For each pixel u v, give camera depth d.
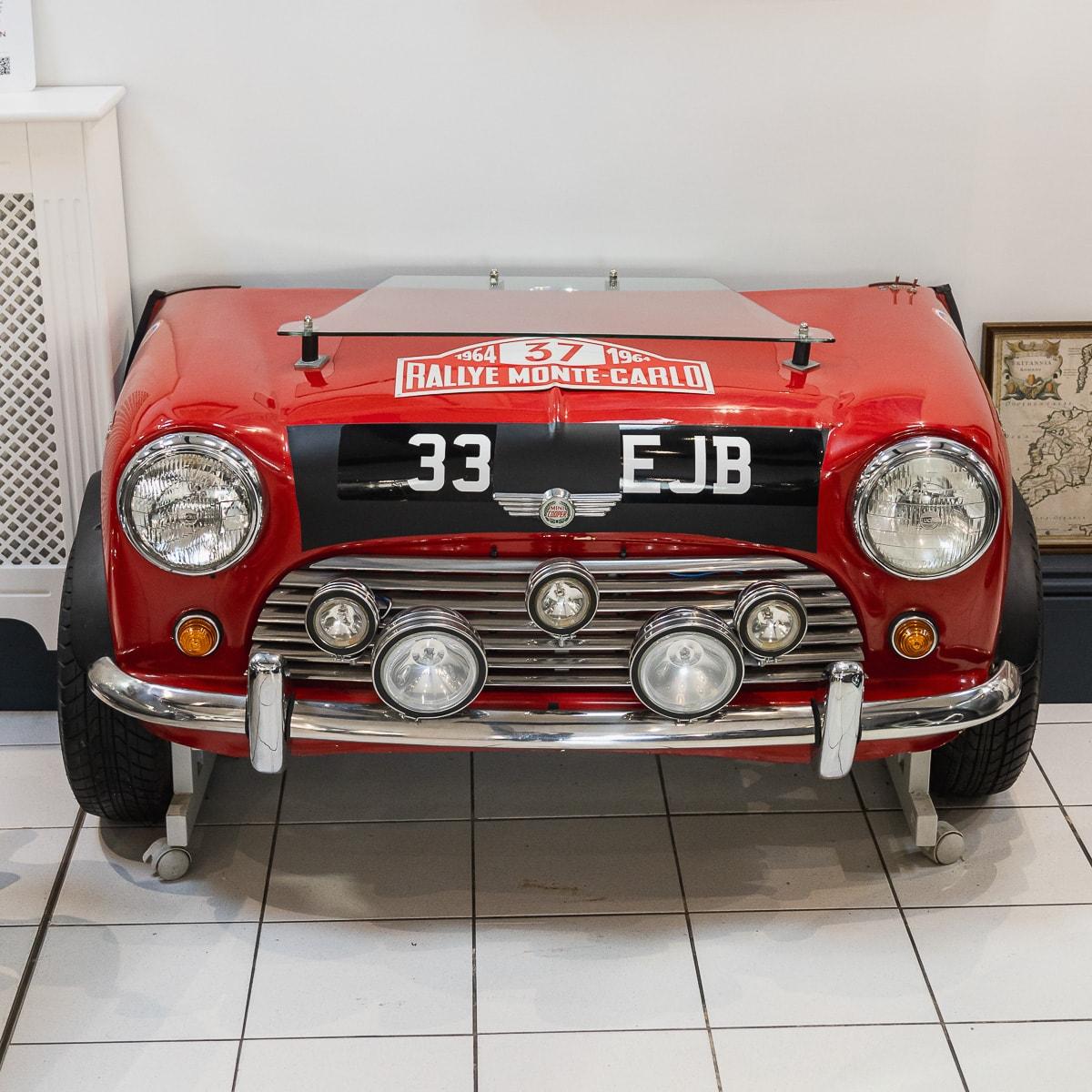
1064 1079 2.14
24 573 2.91
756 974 2.35
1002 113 2.93
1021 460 3.12
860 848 2.65
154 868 2.55
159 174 2.95
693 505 2.15
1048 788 2.82
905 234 3.03
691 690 2.18
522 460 2.15
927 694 2.28
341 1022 2.24
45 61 2.85
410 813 2.74
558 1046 2.20
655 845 2.65
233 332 2.51
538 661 2.24
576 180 2.98
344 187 2.97
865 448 2.15
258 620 2.22
